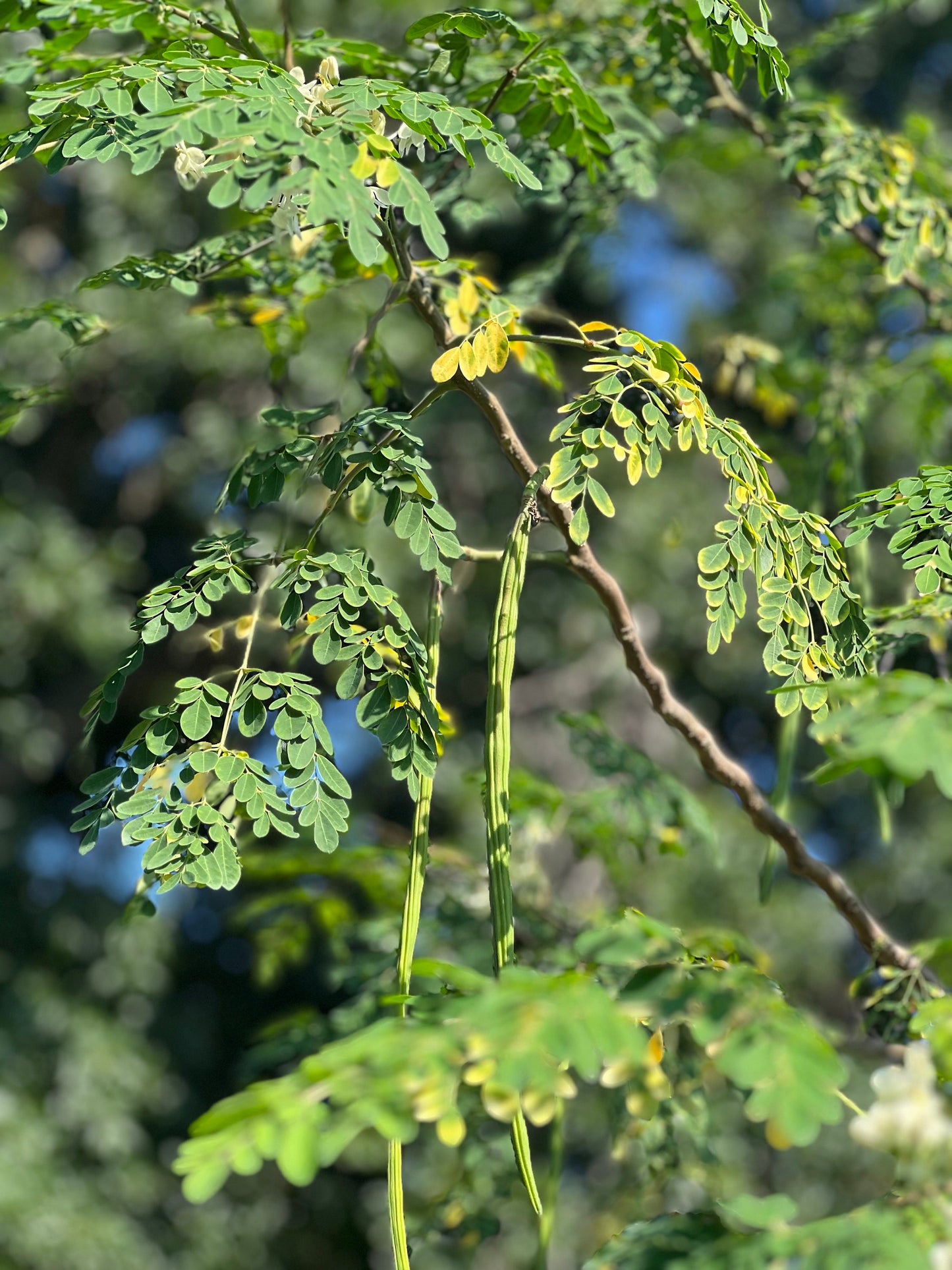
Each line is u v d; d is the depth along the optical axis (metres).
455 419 9.62
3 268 8.10
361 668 2.10
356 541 4.63
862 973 2.71
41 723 9.09
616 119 3.75
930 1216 1.50
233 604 7.62
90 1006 8.93
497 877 2.12
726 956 2.77
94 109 2.25
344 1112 1.36
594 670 9.71
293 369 8.39
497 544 9.59
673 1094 3.25
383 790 10.09
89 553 9.15
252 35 3.16
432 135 2.26
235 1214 9.48
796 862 2.88
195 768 2.02
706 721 10.14
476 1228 3.60
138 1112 9.01
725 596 2.20
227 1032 10.38
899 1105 1.57
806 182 3.98
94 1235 8.11
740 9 2.59
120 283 2.82
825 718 2.23
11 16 2.85
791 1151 8.10
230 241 3.06
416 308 2.72
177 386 9.47
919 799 10.05
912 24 10.27
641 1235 1.68
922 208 3.71
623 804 4.07
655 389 2.32
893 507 2.53
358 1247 10.05
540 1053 1.37
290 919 4.42
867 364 4.56
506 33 3.20
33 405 3.43
